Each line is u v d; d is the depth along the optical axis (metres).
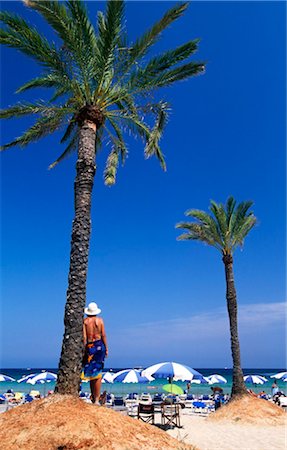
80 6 9.10
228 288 18.48
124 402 17.72
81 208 8.32
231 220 19.11
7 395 25.86
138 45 9.69
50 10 8.65
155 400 18.42
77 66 9.52
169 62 9.95
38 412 6.44
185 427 14.26
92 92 9.77
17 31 9.01
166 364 14.56
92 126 9.24
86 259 8.02
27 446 5.68
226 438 11.97
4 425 6.33
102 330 7.91
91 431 6.01
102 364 7.71
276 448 10.40
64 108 9.92
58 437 5.80
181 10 9.16
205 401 23.89
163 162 11.80
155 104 10.82
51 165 12.98
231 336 17.75
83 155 8.80
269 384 59.78
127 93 10.07
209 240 18.98
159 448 6.22
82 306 7.62
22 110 9.95
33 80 10.16
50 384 53.88
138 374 16.88
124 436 6.20
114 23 9.13
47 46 9.29
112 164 12.09
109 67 9.77
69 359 7.20
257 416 14.97
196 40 9.84
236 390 16.75
